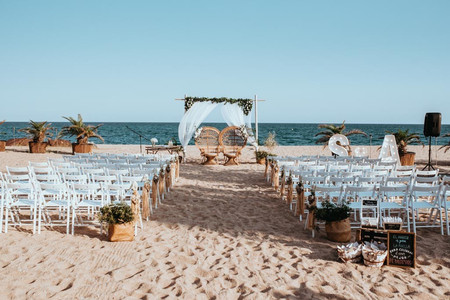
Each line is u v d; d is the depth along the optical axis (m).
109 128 79.88
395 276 4.31
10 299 3.73
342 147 13.88
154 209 7.60
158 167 8.94
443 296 3.82
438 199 5.89
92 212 6.87
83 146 18.05
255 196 8.95
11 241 5.43
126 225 5.50
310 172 7.90
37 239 5.55
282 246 5.35
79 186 5.90
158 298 3.78
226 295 3.86
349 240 5.55
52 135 19.97
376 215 6.88
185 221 6.69
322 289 3.97
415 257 4.49
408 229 5.82
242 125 16.03
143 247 5.27
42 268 4.48
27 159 16.45
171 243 5.47
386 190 5.86
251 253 5.06
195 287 4.04
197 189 9.83
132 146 25.86
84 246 5.27
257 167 14.52
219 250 5.20
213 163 15.45
